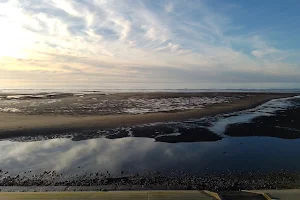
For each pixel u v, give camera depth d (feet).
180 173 33.37
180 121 72.33
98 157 41.06
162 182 30.14
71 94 209.15
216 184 29.22
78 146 48.08
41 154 43.11
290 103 128.47
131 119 74.79
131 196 21.86
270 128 62.64
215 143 49.24
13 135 56.90
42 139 53.83
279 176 31.86
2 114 87.76
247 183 29.50
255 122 70.95
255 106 112.68
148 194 22.34
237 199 21.30
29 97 171.22
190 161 38.52
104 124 67.56
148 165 36.86
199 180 30.73
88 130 61.21
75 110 98.84
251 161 38.24
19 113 90.53
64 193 22.76
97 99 153.69
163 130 60.75
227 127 63.98
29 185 29.55
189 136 54.80
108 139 53.42
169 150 44.80
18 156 42.04
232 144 48.47
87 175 32.94
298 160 38.58
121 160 39.34
